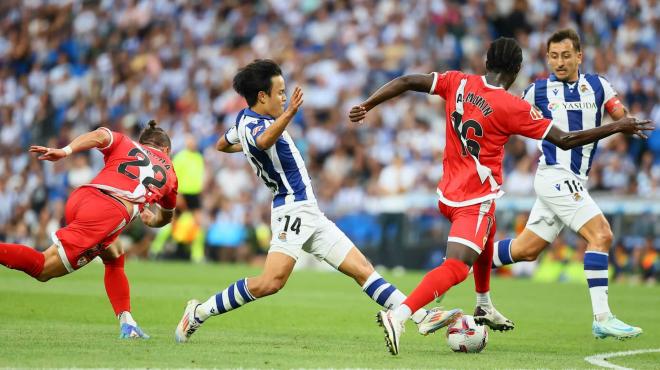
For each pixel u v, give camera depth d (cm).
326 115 8825
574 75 2945
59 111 9788
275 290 2447
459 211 2397
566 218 2864
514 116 2348
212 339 2661
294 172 2452
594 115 2927
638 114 7669
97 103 9706
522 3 9038
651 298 4641
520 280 6097
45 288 4253
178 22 10325
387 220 6844
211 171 8138
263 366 2058
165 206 2656
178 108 9219
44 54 10500
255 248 7275
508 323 2694
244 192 7475
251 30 10025
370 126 8325
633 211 6122
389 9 9369
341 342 2697
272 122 2439
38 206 8338
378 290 2488
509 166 7544
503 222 6400
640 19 8425
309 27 9712
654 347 2769
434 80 2453
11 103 10050
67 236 2408
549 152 2889
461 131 2397
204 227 7444
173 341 2539
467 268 2364
